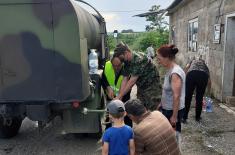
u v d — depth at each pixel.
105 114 5.55
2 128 5.77
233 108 7.95
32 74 4.73
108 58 8.54
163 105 4.29
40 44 4.65
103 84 5.50
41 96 4.78
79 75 4.68
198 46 11.99
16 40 4.67
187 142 5.61
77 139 5.90
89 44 6.21
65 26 4.58
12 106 4.94
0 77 4.79
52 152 5.30
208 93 8.83
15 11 4.61
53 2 4.54
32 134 6.27
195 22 12.80
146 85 4.55
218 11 9.16
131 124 5.02
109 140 3.24
